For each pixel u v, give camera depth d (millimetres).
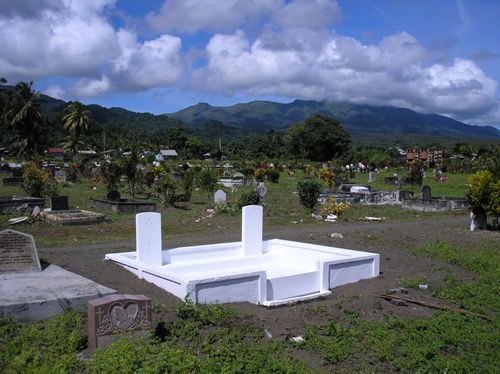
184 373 5910
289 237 17094
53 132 125375
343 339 7852
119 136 116625
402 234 18062
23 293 8016
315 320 8680
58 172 43594
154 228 11047
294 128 113938
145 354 6188
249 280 9414
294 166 72125
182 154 111625
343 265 11320
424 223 22047
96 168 44219
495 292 11164
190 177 29094
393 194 31078
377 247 15492
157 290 9133
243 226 12820
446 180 49250
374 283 11453
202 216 22000
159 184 27172
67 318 7387
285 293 10305
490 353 7812
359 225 20969
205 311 8078
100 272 10227
